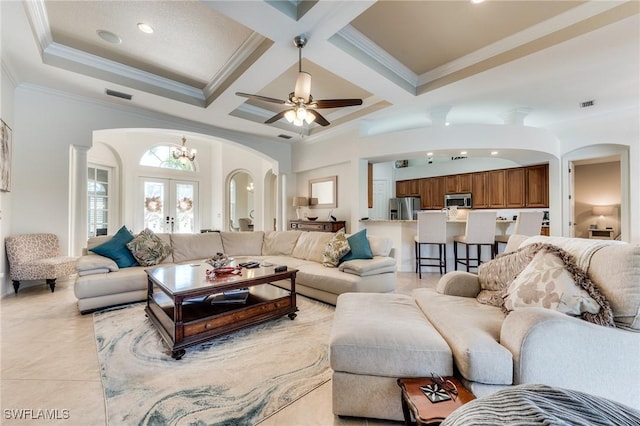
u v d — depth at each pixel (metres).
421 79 3.77
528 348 1.19
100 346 2.14
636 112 4.62
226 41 3.03
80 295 2.75
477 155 5.18
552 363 1.19
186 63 3.48
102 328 2.46
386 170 8.59
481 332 1.38
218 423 1.37
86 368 1.84
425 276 4.75
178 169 7.82
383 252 3.44
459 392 1.13
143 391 1.61
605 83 3.77
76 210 4.11
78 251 4.11
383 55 3.24
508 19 2.64
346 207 5.75
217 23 2.74
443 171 7.64
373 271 3.09
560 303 1.39
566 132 5.32
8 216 3.44
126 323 2.57
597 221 6.67
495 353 1.22
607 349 1.22
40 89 3.69
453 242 5.09
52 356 1.99
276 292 2.93
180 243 3.94
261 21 2.37
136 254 3.36
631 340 1.24
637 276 1.30
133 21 2.72
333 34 2.55
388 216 8.41
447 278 2.17
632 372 1.23
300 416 1.44
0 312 2.83
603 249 1.48
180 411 1.45
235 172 8.30
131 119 4.50
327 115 5.38
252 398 1.57
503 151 4.79
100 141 6.21
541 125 5.56
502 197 6.62
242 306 2.44
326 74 3.76
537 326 1.20
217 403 1.52
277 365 1.91
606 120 4.89
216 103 4.18
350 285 2.92
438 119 4.70
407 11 2.54
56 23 2.76
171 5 2.51
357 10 2.24
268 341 2.27
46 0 2.42
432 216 4.48
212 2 2.14
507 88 3.91
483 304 1.88
